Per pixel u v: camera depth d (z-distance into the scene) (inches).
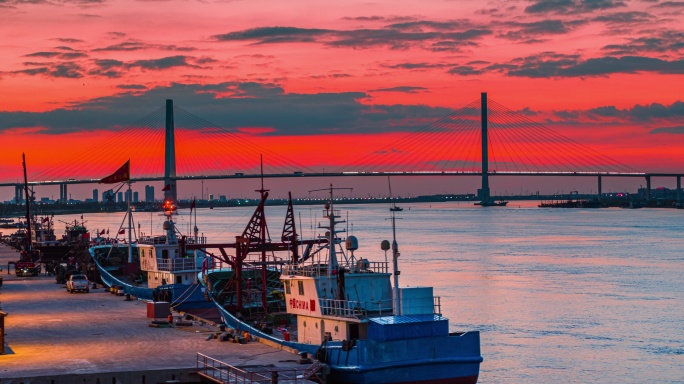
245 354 2650.1
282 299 3462.1
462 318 4424.2
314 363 2406.5
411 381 2397.9
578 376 3223.4
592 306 4825.3
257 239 3462.1
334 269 2657.5
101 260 5137.8
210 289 3656.5
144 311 3683.6
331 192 2696.9
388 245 2527.1
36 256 6304.1
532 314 4539.9
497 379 3179.1
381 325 2393.0
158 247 4207.7
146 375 2393.0
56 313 3641.7
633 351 3629.4
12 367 2488.9
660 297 5211.6
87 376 2351.1
